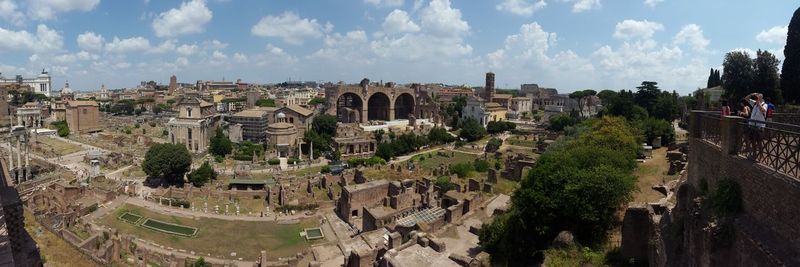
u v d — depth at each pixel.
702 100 95.94
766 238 16.36
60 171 112.44
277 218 82.06
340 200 85.44
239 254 67.38
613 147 62.03
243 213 85.12
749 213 18.58
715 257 19.14
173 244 69.50
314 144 147.25
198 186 103.12
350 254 48.41
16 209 30.41
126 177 110.56
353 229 77.69
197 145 147.50
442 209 65.75
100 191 89.44
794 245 15.01
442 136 165.25
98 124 199.75
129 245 64.88
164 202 88.12
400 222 61.72
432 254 43.41
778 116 29.61
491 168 98.06
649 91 119.25
